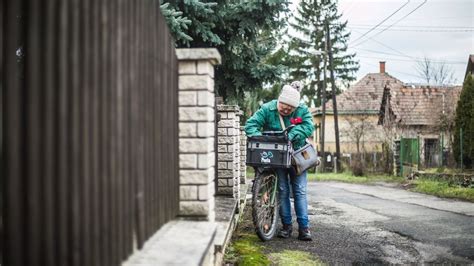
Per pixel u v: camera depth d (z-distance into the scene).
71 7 1.76
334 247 5.20
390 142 21.83
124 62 2.16
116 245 2.06
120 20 2.13
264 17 9.35
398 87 30.06
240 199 6.91
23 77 1.66
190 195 3.17
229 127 6.24
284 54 23.30
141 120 2.38
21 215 1.64
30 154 1.64
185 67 3.19
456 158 17.75
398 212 8.39
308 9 40.06
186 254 2.26
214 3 8.20
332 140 34.16
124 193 2.15
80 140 1.79
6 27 1.67
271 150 5.29
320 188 14.93
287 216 5.73
